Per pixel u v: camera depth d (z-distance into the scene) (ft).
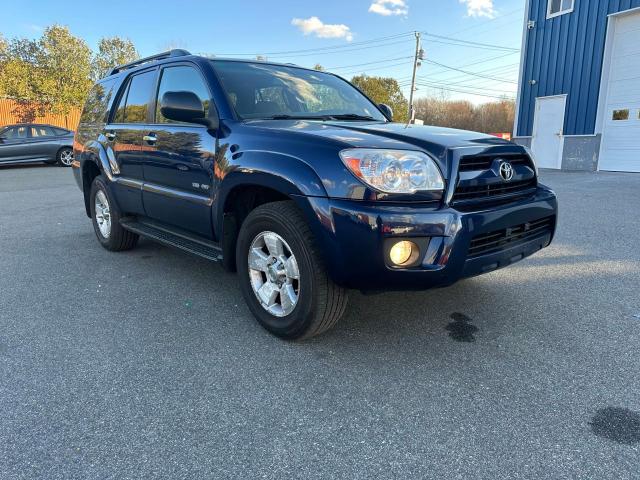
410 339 9.53
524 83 49.37
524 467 5.96
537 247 9.93
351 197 7.80
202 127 11.04
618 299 11.54
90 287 12.80
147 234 13.52
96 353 9.02
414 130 9.52
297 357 8.82
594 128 43.19
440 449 6.32
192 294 12.18
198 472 5.92
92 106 17.53
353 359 8.74
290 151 8.66
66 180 40.06
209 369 8.41
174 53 13.39
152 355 8.93
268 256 9.61
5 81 75.15
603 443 6.39
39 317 10.76
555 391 7.64
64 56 80.59
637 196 26.58
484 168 8.72
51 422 6.91
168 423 6.90
